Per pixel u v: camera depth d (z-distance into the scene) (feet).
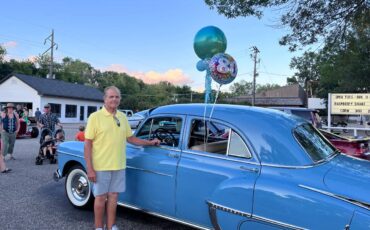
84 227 14.99
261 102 169.78
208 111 13.14
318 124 37.73
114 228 13.97
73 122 131.85
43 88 118.93
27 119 58.80
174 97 286.66
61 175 17.85
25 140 51.31
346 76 67.36
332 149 13.03
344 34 36.11
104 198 13.56
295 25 35.50
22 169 28.04
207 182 12.14
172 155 13.46
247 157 11.55
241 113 12.48
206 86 20.51
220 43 20.03
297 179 10.34
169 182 13.28
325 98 150.51
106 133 13.24
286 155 10.89
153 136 14.80
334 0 33.12
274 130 11.49
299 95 177.37
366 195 9.34
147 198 14.10
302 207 9.72
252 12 34.24
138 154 14.56
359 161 12.59
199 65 21.24
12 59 206.59
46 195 20.02
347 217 9.10
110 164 13.34
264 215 10.30
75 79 267.18
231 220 10.94
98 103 149.89
